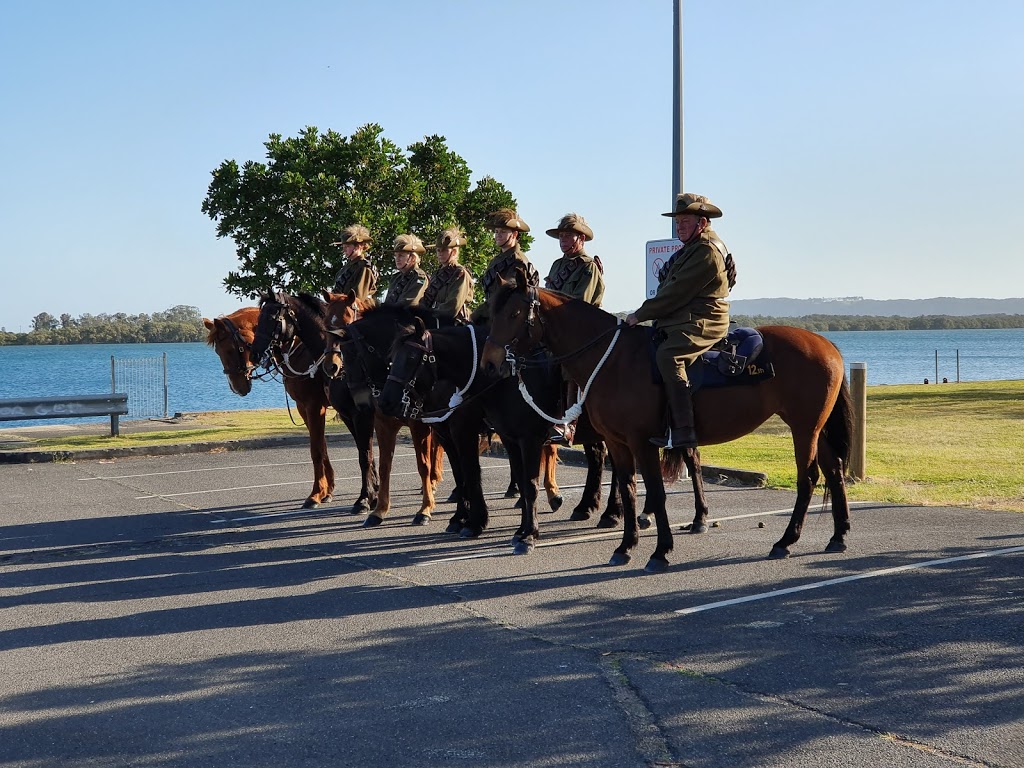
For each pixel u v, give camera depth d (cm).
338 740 489
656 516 827
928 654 588
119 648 645
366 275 1202
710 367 816
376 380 993
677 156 1416
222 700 547
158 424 2192
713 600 721
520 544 902
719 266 808
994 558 817
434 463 1169
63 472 1498
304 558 905
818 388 829
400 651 624
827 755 458
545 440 924
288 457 1650
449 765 459
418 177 1919
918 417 1939
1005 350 12244
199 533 1030
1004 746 462
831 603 702
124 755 479
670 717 507
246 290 1831
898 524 973
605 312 858
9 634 682
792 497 1167
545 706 526
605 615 691
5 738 501
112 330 17388
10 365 8400
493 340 829
